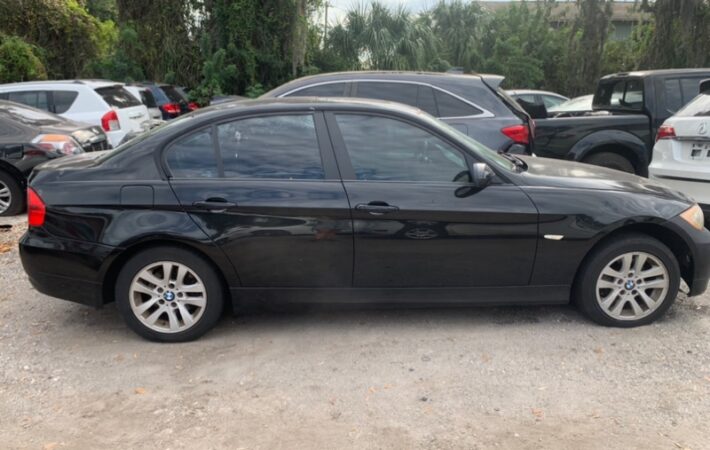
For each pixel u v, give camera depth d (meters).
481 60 23.83
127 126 10.23
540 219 3.98
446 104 6.54
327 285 4.03
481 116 6.48
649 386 3.46
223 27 17.64
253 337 4.16
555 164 4.74
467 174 4.04
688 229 4.16
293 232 3.91
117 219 3.89
